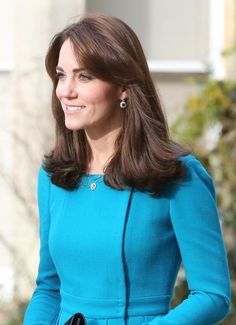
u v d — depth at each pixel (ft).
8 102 45.88
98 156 19.02
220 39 51.01
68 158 19.42
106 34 17.71
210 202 17.97
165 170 17.62
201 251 17.62
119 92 18.26
